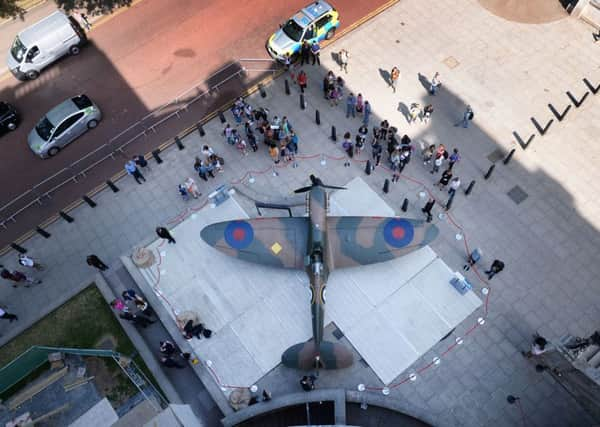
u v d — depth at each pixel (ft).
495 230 75.00
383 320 68.28
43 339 71.41
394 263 72.38
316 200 69.00
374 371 64.80
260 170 83.61
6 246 80.53
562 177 79.46
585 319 67.31
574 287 69.77
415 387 63.57
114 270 76.54
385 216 77.25
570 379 60.44
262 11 103.19
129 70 97.81
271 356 67.00
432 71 92.58
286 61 93.25
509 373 63.93
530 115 86.12
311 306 63.05
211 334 68.90
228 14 103.45
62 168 87.66
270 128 81.41
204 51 98.78
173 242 76.89
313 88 92.63
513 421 60.90
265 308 70.64
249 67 96.17
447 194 78.74
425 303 69.26
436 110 87.81
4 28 106.11
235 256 69.92
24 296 76.18
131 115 92.27
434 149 82.94
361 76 92.94
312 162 83.66
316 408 61.67
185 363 67.67
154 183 84.38
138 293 74.08
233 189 81.66
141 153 87.76
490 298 69.21
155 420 47.73
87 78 97.55
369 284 71.05
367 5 102.73
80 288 74.69
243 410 59.47
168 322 69.87
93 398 62.49
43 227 81.92
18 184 86.63
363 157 83.56
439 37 96.78
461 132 84.99
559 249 72.95
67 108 88.33
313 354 60.80
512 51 93.76
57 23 96.22
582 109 85.92
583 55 92.32
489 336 66.54
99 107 93.50
